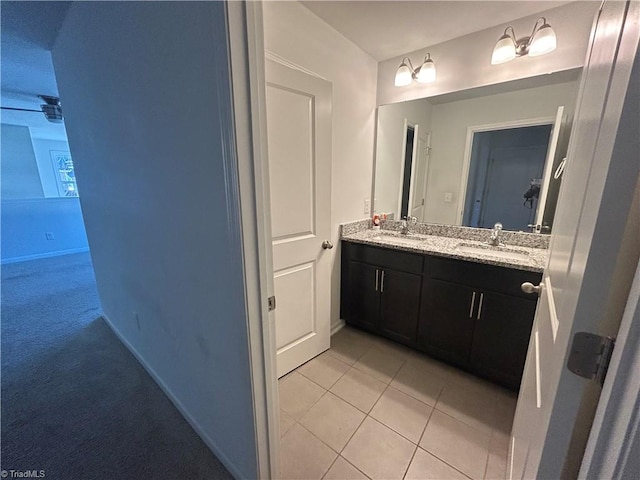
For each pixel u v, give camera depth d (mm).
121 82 1150
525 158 1816
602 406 418
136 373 1817
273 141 1506
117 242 1699
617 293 426
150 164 1128
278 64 1438
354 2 1557
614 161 390
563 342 500
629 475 369
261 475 1057
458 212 2145
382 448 1316
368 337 2275
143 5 911
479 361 1735
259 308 891
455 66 1948
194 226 981
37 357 1991
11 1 1336
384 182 2438
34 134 5262
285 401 1605
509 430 1405
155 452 1293
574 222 627
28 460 1260
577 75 1568
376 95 2318
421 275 1895
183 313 1220
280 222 1636
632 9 401
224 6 645
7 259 4355
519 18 1673
